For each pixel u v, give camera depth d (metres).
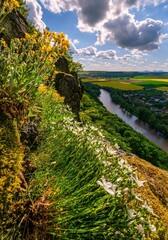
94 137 2.88
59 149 2.83
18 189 1.94
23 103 2.69
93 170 2.42
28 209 1.83
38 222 1.81
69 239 1.83
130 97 126.81
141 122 79.44
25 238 1.72
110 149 2.84
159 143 58.94
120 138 36.44
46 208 1.90
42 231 1.79
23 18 9.26
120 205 1.87
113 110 91.25
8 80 2.60
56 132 3.12
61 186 2.18
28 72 2.61
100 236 1.90
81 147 2.78
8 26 7.15
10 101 2.50
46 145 2.90
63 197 2.08
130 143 36.84
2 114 2.35
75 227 1.96
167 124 72.50
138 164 6.00
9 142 2.16
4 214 1.71
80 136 2.93
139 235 1.76
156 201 3.96
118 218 1.92
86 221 1.95
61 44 2.95
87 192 2.19
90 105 46.41
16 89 2.51
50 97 4.14
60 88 10.88
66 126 3.14
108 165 2.29
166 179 5.77
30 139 2.74
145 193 4.07
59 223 1.87
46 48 2.87
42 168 2.37
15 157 2.08
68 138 2.94
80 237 1.92
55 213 1.90
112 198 1.96
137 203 1.97
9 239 1.63
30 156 2.47
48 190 2.08
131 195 1.91
